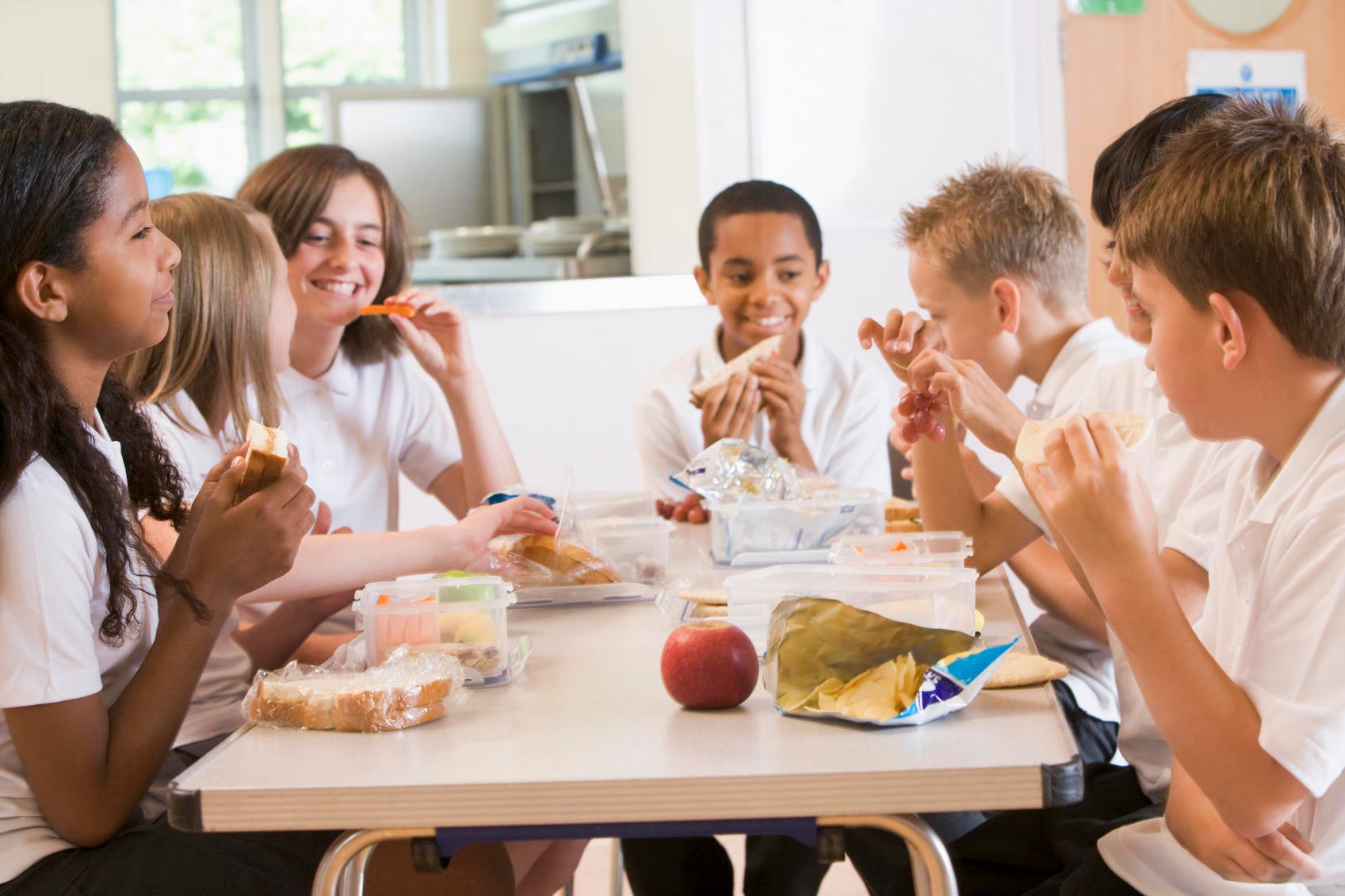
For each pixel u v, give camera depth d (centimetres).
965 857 121
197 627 104
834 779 77
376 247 200
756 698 95
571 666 107
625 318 344
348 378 199
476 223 411
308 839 105
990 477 182
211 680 139
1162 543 133
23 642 97
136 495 124
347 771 81
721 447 160
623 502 167
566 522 139
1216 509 122
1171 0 352
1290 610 86
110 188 105
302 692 91
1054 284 172
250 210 171
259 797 78
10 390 98
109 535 104
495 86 409
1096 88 352
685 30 340
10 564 97
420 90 400
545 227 373
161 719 103
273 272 164
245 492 106
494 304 341
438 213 405
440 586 104
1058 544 130
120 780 101
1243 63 355
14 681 96
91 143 104
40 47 409
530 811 77
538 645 115
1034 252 170
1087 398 150
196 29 461
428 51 477
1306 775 81
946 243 174
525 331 343
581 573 133
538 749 84
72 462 103
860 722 85
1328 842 89
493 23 470
